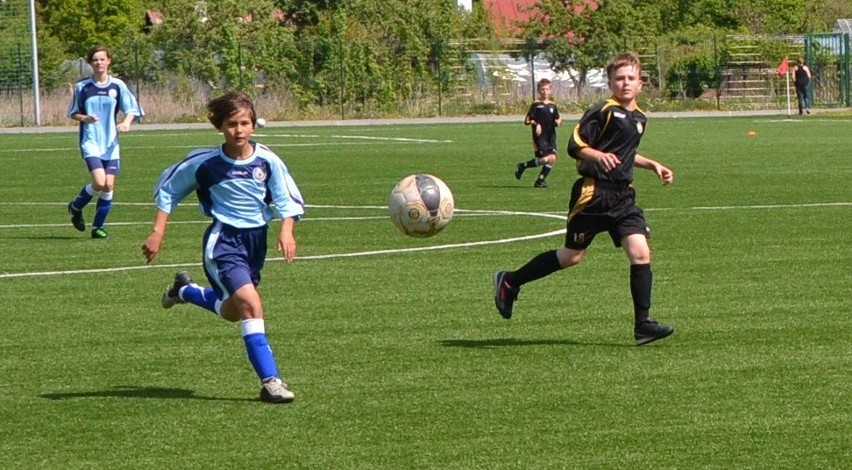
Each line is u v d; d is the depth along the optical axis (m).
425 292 18.53
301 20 99.38
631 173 14.88
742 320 16.11
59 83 83.19
